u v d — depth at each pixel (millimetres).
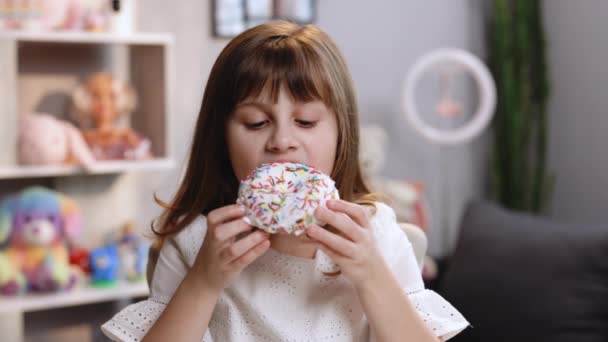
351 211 868
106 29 2488
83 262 2500
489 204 2504
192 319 881
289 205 852
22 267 2316
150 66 2537
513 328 2100
